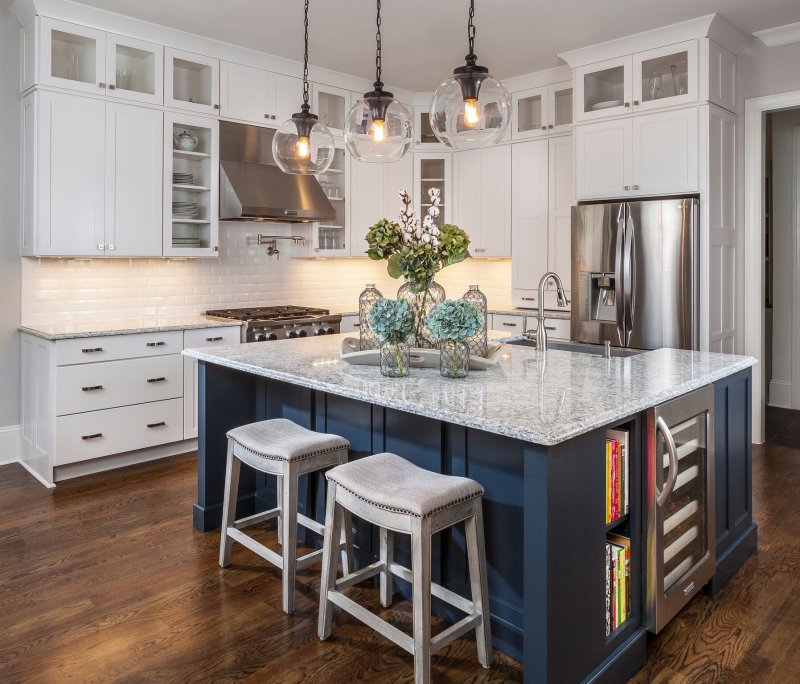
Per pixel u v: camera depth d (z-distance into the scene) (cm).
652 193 455
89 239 429
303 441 260
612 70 475
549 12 412
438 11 413
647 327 450
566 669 193
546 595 185
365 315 299
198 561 295
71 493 383
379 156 261
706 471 259
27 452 434
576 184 495
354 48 484
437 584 242
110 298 476
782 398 607
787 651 228
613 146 473
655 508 224
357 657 224
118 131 437
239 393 340
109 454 418
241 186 489
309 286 599
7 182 427
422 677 196
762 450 470
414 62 518
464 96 230
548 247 555
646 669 220
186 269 515
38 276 443
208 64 477
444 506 200
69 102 416
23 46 421
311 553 283
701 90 430
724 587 275
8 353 436
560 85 534
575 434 186
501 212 588
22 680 209
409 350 274
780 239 597
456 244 280
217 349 333
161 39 450
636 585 226
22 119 427
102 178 432
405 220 283
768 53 459
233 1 399
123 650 226
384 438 273
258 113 508
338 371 273
